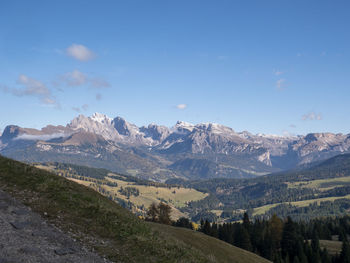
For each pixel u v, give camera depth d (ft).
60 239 63.93
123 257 66.95
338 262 317.01
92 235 72.23
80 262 57.26
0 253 50.26
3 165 96.07
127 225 84.33
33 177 93.97
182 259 79.05
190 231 188.65
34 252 54.39
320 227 482.69
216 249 168.35
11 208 70.59
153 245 78.69
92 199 93.50
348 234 514.68
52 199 83.30
